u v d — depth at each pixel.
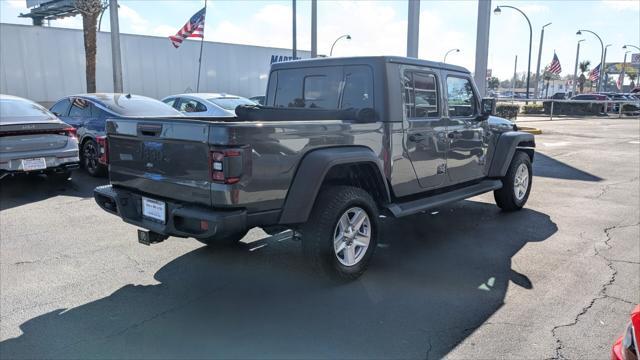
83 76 19.73
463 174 5.86
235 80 23.92
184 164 3.78
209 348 3.32
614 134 19.61
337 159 4.03
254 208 3.71
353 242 4.36
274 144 3.72
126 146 4.35
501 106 25.78
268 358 3.19
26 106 8.31
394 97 4.73
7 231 5.94
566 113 34.47
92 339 3.43
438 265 4.81
